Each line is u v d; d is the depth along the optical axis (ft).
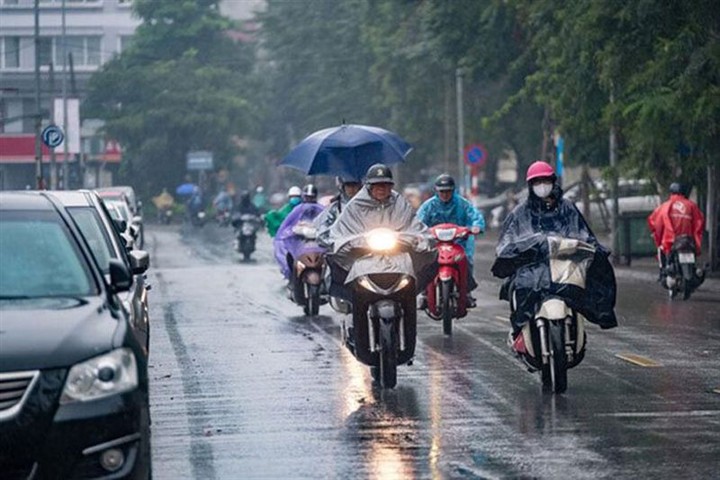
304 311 177.17
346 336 114.21
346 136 142.61
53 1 596.29
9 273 75.00
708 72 203.72
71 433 64.13
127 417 65.67
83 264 76.13
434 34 340.39
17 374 64.18
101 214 108.78
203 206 622.13
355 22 584.40
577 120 272.10
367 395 105.91
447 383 111.34
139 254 98.58
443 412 97.40
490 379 113.39
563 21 239.09
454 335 147.33
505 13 324.80
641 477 75.56
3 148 478.59
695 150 228.43
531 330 105.19
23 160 479.00
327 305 193.06
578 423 92.12
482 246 391.04
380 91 518.78
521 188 461.37
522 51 333.83
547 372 105.09
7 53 554.46
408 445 85.61
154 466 80.64
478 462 80.12
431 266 110.11
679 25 209.97
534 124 432.25
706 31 204.85
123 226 148.66
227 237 483.92
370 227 108.99
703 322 159.74
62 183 447.42
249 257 335.67
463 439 87.25
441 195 148.66
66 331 66.90
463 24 335.47
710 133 210.18
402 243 107.04
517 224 105.81
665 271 194.80
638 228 273.33
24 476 63.87
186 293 217.15
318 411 98.89
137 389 66.85
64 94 435.94
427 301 146.61
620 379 111.96
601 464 79.00
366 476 76.95
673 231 193.88
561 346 102.94
